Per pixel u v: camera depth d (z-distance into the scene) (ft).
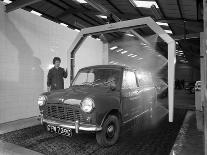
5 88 16.48
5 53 16.46
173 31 30.76
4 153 10.14
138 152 10.73
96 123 10.37
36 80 19.58
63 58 23.07
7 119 16.75
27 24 18.51
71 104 10.82
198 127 16.20
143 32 34.04
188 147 11.43
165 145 11.86
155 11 20.04
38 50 19.79
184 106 28.94
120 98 12.30
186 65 98.58
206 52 6.85
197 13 19.38
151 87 19.47
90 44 28.94
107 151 10.81
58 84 16.90
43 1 22.18
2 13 16.20
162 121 18.51
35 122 16.89
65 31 23.40
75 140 12.55
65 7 24.76
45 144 11.65
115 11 23.86
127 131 14.93
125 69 14.20
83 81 14.92
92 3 16.88
